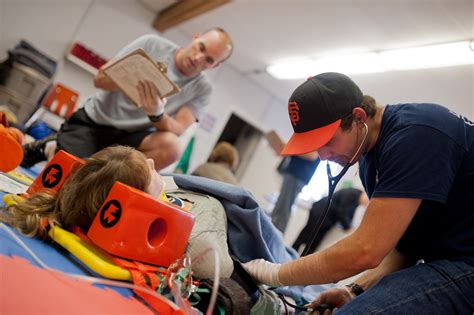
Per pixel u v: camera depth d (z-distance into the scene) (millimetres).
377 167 1156
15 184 1401
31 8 4430
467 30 2775
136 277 853
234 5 4082
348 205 4055
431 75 3502
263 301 1186
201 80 2482
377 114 1166
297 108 1148
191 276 917
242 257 1360
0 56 4332
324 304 1276
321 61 4352
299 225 5992
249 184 6242
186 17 4676
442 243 1058
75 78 4730
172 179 1509
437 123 1024
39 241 923
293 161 4133
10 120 3189
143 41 2439
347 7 3178
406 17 2959
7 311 503
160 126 2227
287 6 3602
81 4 4699
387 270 1322
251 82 6047
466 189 1026
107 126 2361
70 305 598
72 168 1115
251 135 6320
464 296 942
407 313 925
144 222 919
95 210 962
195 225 1162
